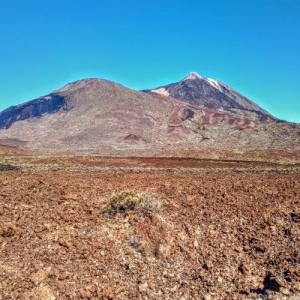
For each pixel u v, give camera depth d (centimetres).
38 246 1418
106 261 1384
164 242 1538
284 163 7744
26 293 1148
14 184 2511
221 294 1273
